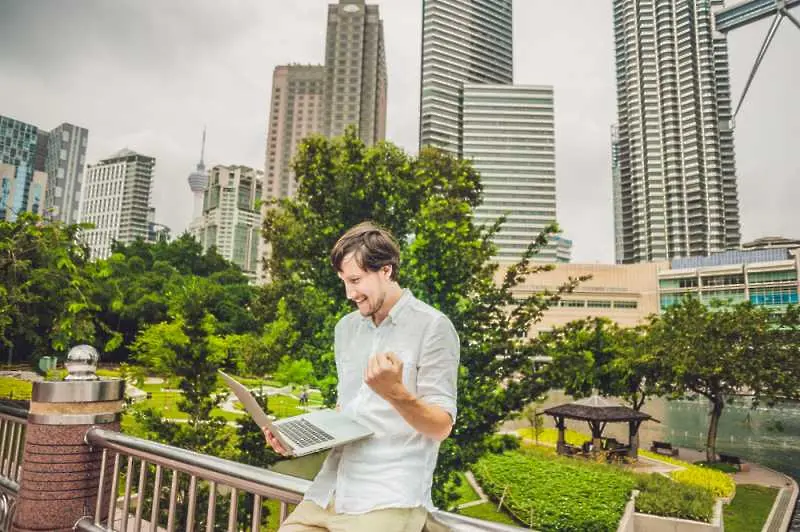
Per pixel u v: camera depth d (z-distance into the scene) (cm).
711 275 9238
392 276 157
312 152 980
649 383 3080
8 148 14738
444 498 795
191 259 7225
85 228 902
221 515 710
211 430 851
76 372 329
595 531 1288
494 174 14538
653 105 14762
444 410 133
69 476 308
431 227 758
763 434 4044
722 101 14288
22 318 839
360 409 151
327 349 867
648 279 10069
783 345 2611
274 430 129
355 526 133
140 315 4588
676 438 3744
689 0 14450
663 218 14475
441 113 14988
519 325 871
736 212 13912
